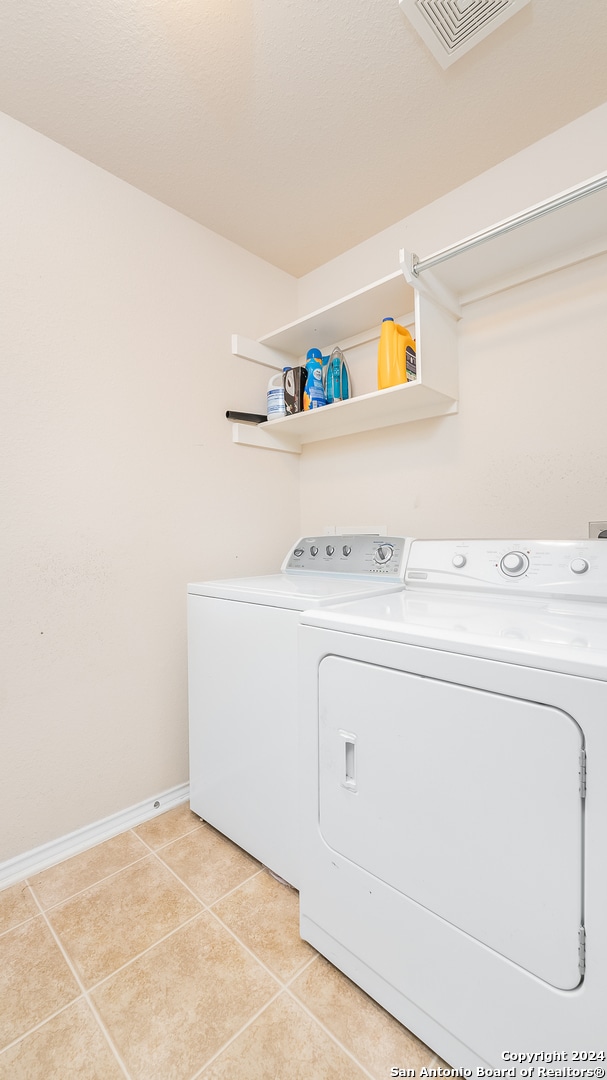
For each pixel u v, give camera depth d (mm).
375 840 957
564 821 697
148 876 1368
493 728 774
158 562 1741
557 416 1480
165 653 1751
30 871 1380
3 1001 988
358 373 2082
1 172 1366
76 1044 901
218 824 1537
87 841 1514
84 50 1205
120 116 1396
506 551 1252
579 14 1138
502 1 1099
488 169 1640
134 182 1671
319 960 1089
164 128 1444
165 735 1743
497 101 1377
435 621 964
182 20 1143
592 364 1413
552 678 707
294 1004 981
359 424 2012
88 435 1553
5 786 1359
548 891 713
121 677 1624
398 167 1627
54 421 1472
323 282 2230
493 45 1213
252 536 2102
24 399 1408
